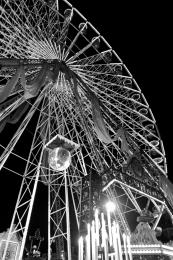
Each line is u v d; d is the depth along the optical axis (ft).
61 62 54.03
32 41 58.70
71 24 67.41
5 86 42.06
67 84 62.08
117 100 71.51
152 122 75.82
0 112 52.08
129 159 35.12
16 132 54.90
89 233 20.90
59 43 63.57
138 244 35.86
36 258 88.02
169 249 36.78
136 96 76.74
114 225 21.35
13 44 56.49
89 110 61.31
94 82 68.39
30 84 44.11
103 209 24.43
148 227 37.52
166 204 36.11
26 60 44.86
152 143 74.33
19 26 57.41
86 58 68.39
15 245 70.59
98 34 73.92
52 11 65.57
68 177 62.90
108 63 73.92
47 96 65.57
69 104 65.46
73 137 65.16
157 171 39.45
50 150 49.85
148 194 32.91
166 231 75.77
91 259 19.79
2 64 42.50
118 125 49.62
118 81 74.64
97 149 56.34
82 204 25.84
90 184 25.99
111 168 29.43
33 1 62.18
